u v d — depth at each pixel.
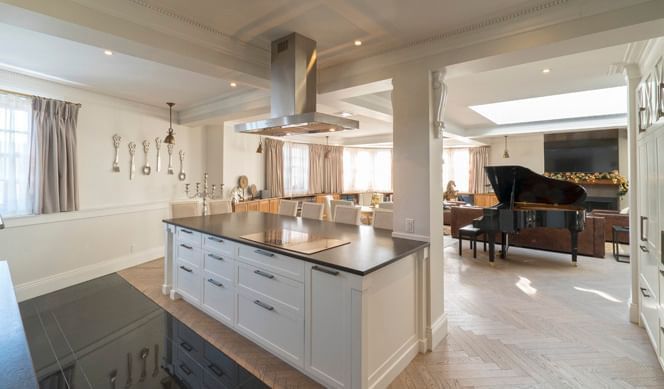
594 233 5.38
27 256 3.71
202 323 3.12
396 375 2.27
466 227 5.61
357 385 1.94
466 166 10.09
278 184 7.94
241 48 2.81
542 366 2.38
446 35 2.53
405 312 2.40
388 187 10.81
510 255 5.54
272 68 2.81
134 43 2.25
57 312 3.36
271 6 2.21
